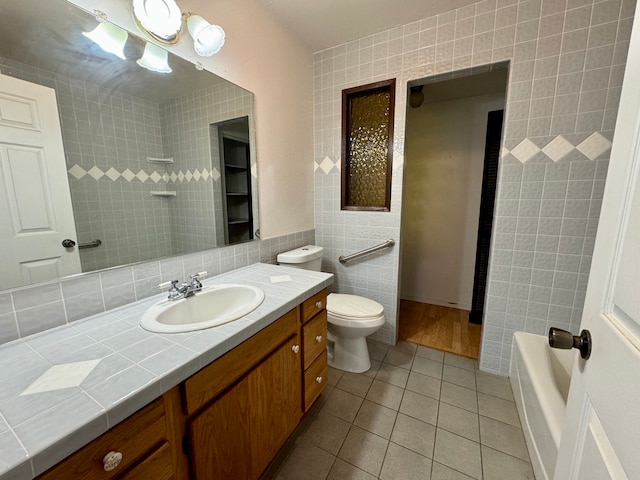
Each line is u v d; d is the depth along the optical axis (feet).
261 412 3.46
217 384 2.79
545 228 5.36
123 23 3.48
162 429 2.30
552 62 4.93
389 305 7.23
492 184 7.75
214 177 4.89
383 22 5.95
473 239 9.37
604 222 1.80
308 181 7.43
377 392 5.57
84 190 3.30
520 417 4.83
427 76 5.95
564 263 5.32
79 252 3.26
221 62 4.75
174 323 3.57
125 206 3.71
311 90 7.24
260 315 3.33
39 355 2.50
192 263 4.55
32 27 2.79
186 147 4.42
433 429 4.69
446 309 9.75
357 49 6.62
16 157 2.75
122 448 2.01
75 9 3.06
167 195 4.22
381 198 7.13
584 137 4.89
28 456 1.53
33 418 1.78
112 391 2.02
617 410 1.44
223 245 5.15
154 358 2.44
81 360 2.41
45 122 2.95
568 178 5.08
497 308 5.97
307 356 4.42
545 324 5.61
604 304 1.73
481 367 6.28
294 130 6.72
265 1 5.28
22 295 2.76
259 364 3.37
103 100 3.42
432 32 5.79
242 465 3.22
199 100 4.50
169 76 4.07
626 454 1.33
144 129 3.87
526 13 5.00
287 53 6.23
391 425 4.76
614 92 4.63
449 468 4.02
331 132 7.25
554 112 5.02
